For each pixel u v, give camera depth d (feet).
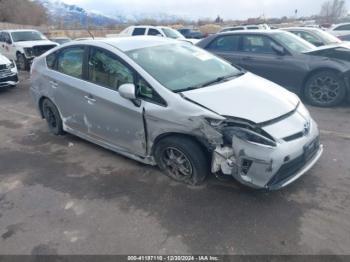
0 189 12.18
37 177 12.92
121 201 10.96
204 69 13.17
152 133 11.40
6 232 9.78
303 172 10.43
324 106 20.22
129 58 12.14
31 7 178.29
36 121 19.88
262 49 22.63
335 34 48.78
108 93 12.52
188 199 10.79
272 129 9.78
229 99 10.65
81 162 13.97
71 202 11.09
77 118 14.62
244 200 10.57
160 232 9.39
